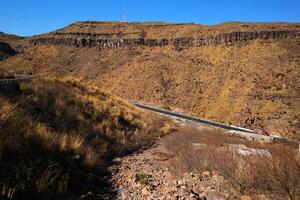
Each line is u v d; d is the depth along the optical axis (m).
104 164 9.20
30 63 156.62
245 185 6.04
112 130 14.33
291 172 5.31
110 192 6.82
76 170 7.42
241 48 114.31
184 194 6.29
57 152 7.78
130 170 9.05
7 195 5.02
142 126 18.72
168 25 164.38
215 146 11.46
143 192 6.75
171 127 23.48
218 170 7.65
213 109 85.88
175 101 97.62
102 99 20.45
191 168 8.53
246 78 91.81
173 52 134.38
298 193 5.11
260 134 30.50
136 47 152.88
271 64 94.69
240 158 7.86
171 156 11.52
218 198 5.87
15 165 6.02
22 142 6.98
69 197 6.01
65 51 166.88
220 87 95.81
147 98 103.00
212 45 126.31
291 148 5.95
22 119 8.08
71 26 181.62
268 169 5.71
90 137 11.59
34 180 5.86
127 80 117.94
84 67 149.38
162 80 110.75
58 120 10.81
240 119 73.06
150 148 13.84
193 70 112.44
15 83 12.37
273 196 5.37
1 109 7.68
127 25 174.62
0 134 6.48
